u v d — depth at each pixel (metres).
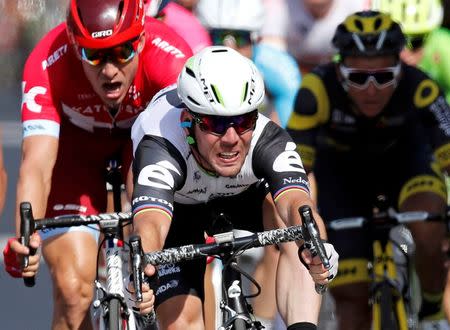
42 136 16.39
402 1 22.70
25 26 64.06
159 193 13.96
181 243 15.55
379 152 18.64
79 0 15.77
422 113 18.25
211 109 13.37
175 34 16.92
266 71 22.59
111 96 16.09
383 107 17.97
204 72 13.55
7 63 67.38
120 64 15.83
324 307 19.91
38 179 15.93
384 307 16.09
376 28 17.48
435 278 18.52
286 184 14.15
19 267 14.61
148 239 13.30
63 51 16.59
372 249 17.56
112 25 15.54
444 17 23.16
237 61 13.70
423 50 23.12
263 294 19.95
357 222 16.61
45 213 17.59
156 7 20.34
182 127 14.25
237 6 22.66
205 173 14.51
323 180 19.02
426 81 18.23
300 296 14.62
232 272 13.77
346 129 18.36
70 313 16.52
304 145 18.25
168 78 16.36
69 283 16.39
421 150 18.72
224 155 13.72
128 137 17.66
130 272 12.88
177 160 14.32
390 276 16.39
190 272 15.08
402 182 18.77
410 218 16.44
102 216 14.59
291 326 14.41
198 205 15.41
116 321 13.93
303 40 27.08
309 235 12.68
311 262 12.99
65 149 17.64
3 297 25.34
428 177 18.47
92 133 17.48
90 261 16.66
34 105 16.53
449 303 17.48
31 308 24.31
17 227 15.54
